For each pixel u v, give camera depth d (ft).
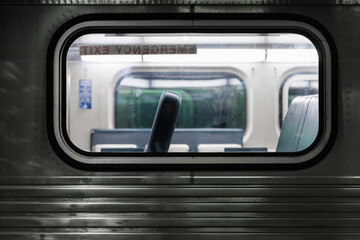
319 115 8.54
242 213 8.48
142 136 15.03
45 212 8.46
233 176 8.46
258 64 15.51
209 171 8.45
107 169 8.41
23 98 8.42
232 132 14.78
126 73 15.56
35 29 8.42
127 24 8.43
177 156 8.45
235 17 8.43
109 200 8.45
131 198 8.45
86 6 8.43
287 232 8.52
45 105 8.43
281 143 10.87
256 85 15.55
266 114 15.64
